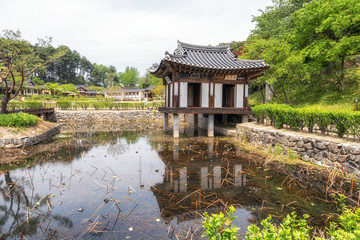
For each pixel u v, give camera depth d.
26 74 12.95
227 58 15.04
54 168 7.21
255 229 1.83
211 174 6.55
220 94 13.31
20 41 11.66
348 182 5.65
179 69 11.80
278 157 8.27
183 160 8.16
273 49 14.73
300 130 8.98
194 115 18.62
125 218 4.04
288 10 20.56
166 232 3.58
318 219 3.92
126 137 13.42
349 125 6.69
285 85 14.91
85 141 12.07
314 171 6.55
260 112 11.77
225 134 13.95
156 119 24.47
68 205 4.59
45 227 3.77
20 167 7.28
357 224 1.91
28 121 11.81
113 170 7.01
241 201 4.71
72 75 87.69
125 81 81.75
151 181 6.00
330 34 14.56
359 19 11.63
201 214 4.14
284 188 5.43
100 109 25.94
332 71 17.41
